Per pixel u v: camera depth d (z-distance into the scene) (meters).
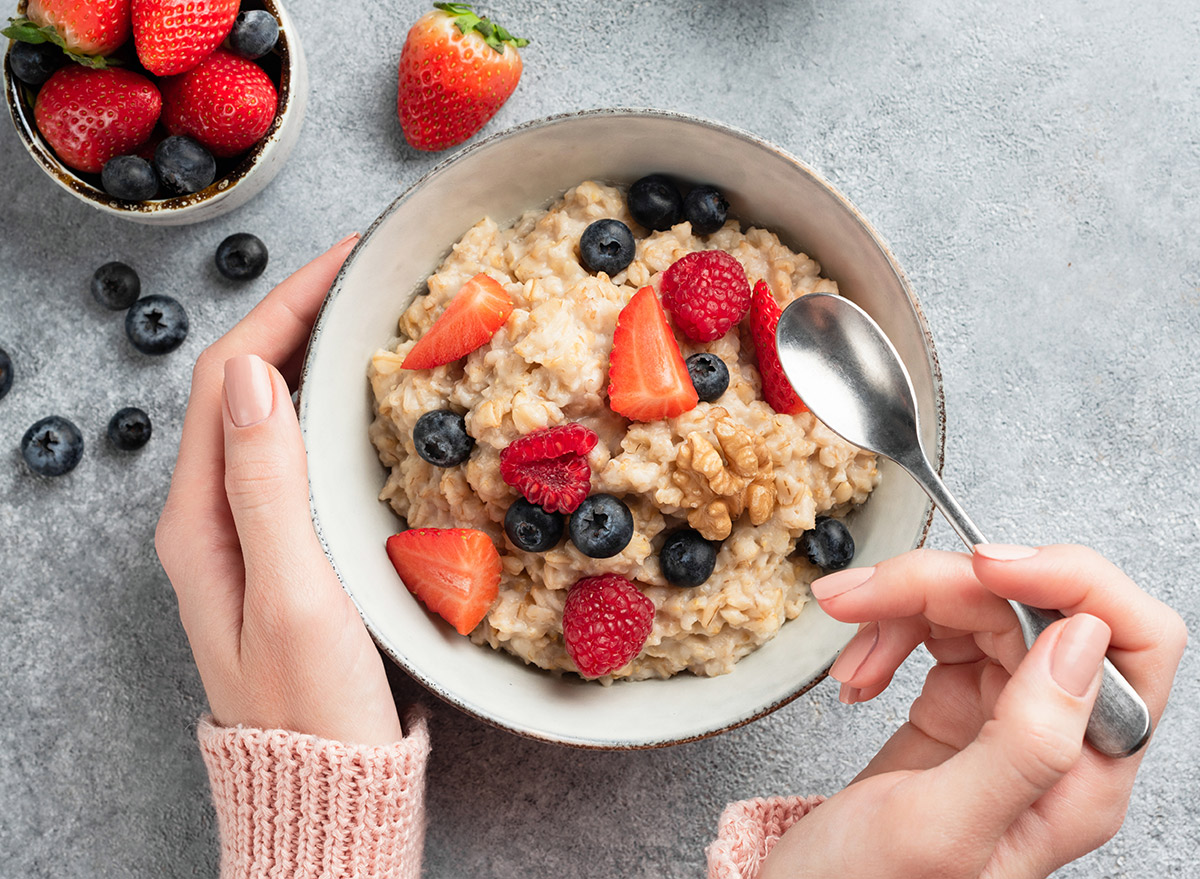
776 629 0.47
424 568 0.46
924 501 0.45
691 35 0.53
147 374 0.53
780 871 0.42
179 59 0.49
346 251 0.48
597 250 0.47
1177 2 0.54
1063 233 0.54
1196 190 0.54
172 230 0.53
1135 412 0.53
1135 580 0.53
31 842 0.52
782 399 0.46
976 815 0.39
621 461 0.45
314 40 0.53
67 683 0.52
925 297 0.54
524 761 0.52
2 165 0.53
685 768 0.52
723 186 0.47
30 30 0.48
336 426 0.46
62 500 0.53
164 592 0.53
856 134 0.54
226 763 0.44
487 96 0.52
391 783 0.44
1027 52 0.54
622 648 0.44
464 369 0.46
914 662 0.52
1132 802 0.52
